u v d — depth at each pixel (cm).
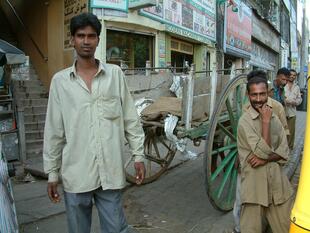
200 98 450
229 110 466
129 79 502
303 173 212
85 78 263
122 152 274
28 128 814
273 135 310
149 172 574
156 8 1064
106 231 282
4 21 1335
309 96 226
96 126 262
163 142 558
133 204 506
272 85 718
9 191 290
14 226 257
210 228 432
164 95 561
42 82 1066
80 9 901
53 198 279
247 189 304
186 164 720
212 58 1518
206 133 461
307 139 220
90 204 279
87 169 262
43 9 1052
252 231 302
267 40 2677
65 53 953
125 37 997
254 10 2167
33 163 684
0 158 301
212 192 434
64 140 272
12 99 695
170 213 478
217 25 1560
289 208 303
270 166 304
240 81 487
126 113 281
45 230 419
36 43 1101
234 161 470
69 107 260
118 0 916
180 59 1309
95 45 263
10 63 534
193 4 1305
